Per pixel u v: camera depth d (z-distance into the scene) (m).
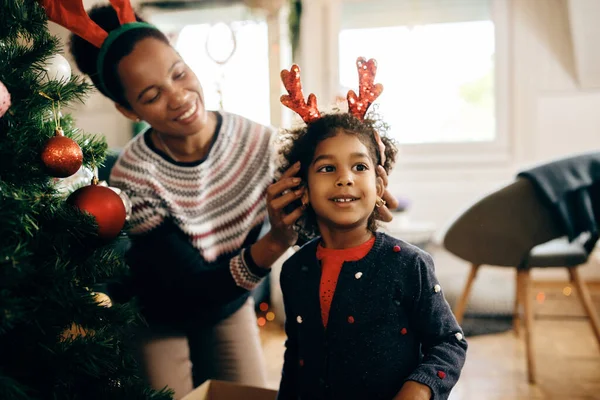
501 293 2.85
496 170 3.42
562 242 2.28
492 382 2.05
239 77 3.35
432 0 3.37
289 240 1.04
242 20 3.41
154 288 1.18
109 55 1.04
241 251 1.11
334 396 0.86
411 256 0.86
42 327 0.72
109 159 1.69
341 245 0.90
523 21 3.29
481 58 3.38
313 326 0.89
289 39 3.36
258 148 1.23
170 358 1.23
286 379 0.96
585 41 3.13
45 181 0.85
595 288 3.17
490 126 3.44
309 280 0.90
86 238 0.86
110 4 1.10
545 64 3.30
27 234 0.75
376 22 3.44
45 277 0.73
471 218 2.06
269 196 0.98
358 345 0.84
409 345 0.86
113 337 0.84
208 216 1.19
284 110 3.36
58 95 0.83
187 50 3.42
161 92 1.06
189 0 3.41
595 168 1.92
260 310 3.04
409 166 3.51
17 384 0.66
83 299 0.76
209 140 1.19
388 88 3.49
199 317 1.21
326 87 3.47
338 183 0.85
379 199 0.92
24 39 0.86
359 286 0.86
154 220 1.15
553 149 3.36
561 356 2.27
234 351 1.28
